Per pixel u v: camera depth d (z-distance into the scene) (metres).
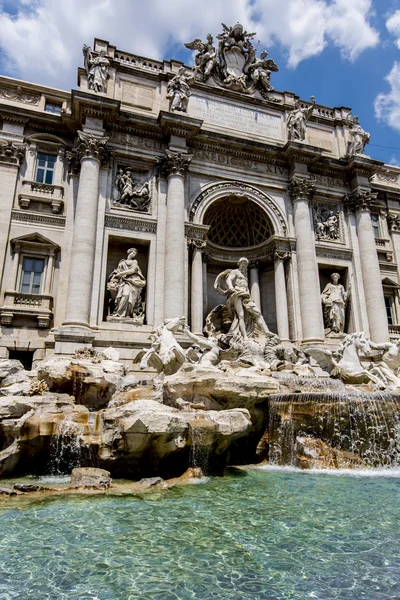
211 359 16.95
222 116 27.64
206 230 24.23
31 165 23.12
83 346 19.33
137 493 8.41
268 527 6.51
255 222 27.33
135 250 22.94
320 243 26.91
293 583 4.70
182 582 4.71
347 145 29.69
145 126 24.45
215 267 27.83
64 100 25.39
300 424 13.01
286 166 27.72
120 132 24.28
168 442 9.95
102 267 21.66
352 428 12.94
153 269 22.56
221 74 28.94
